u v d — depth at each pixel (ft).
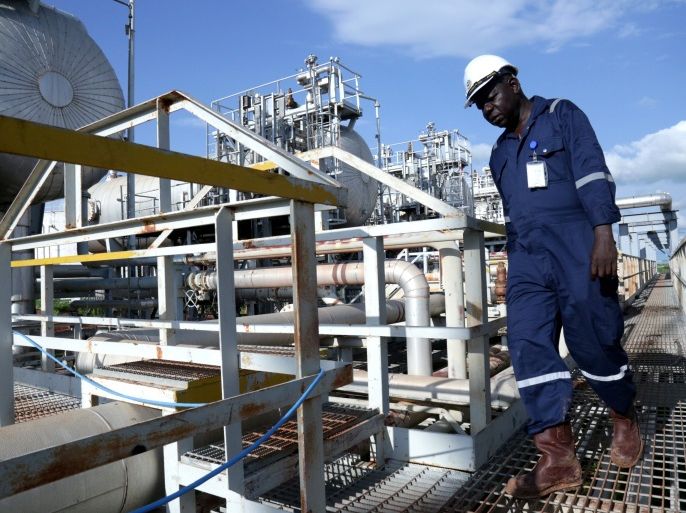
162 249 10.53
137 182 49.21
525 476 7.16
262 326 10.25
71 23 28.89
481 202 96.53
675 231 67.77
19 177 27.14
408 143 68.23
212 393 7.89
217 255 6.68
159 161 4.42
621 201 69.67
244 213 6.75
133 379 8.09
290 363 6.70
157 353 7.70
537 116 7.40
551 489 6.97
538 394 7.18
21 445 6.55
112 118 9.59
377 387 9.02
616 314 7.13
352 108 49.60
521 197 7.50
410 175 69.72
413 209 68.95
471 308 8.96
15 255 25.82
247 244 12.50
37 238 9.47
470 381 8.97
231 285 6.79
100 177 32.71
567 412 7.06
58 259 12.80
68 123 27.89
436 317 23.00
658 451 8.37
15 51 25.98
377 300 9.06
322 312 16.72
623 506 6.69
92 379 8.53
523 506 7.02
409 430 8.74
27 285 26.14
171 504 7.35
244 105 46.78
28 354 19.75
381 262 9.15
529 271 7.48
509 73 7.72
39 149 3.64
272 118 44.32
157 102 8.79
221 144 44.83
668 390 12.12
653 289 64.44
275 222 43.98
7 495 3.42
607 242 6.64
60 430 7.01
